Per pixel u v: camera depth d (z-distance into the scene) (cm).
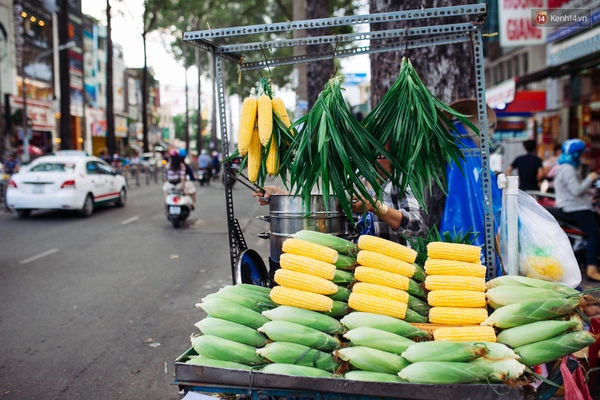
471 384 201
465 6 278
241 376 214
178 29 3512
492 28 1409
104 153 3309
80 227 1141
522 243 290
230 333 231
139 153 5500
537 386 240
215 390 219
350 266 255
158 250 889
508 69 1852
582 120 1245
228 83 3822
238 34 304
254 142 301
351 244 263
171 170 1160
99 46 4700
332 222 303
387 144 301
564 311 222
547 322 221
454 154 288
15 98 2964
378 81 477
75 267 757
